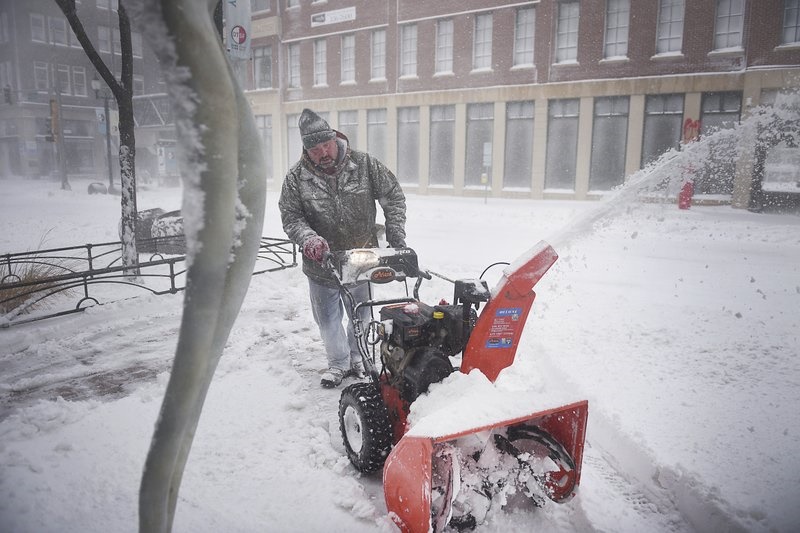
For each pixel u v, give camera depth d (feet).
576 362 14.37
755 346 15.46
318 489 9.32
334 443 11.10
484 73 78.48
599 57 69.51
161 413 3.49
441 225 48.80
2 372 15.26
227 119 3.24
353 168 13.25
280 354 16.19
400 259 10.84
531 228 46.39
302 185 13.23
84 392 13.76
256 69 103.96
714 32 62.13
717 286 23.57
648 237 38.09
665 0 64.75
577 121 73.05
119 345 17.52
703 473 9.06
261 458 10.28
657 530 8.32
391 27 85.71
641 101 67.31
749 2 59.41
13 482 9.04
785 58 58.18
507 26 75.72
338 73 93.40
